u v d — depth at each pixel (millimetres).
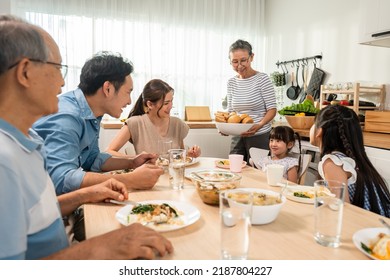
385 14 2355
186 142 3195
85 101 1405
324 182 912
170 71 3592
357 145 1405
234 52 2582
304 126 2791
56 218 784
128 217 935
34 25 716
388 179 2148
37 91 695
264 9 3986
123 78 1414
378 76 2719
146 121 2127
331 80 3156
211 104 3801
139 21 3398
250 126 2121
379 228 848
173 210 977
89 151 1560
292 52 3619
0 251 555
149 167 1315
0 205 556
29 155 701
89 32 3209
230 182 1109
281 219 970
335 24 3082
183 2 3566
